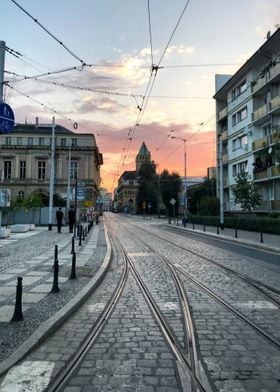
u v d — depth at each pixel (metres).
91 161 81.56
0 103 8.53
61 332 5.91
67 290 8.52
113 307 7.50
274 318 6.70
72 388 4.00
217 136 51.12
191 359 4.80
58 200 61.88
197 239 25.50
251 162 40.00
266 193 37.81
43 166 82.06
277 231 28.23
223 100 51.56
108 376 4.30
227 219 38.53
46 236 25.38
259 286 9.52
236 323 6.40
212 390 3.96
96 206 85.62
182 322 6.46
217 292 8.82
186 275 11.10
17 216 42.25
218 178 50.47
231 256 15.88
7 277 10.16
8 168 82.50
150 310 7.25
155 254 16.50
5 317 6.29
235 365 4.62
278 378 4.25
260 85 37.19
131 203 153.88
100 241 22.20
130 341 5.50
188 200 76.69
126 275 11.27
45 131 84.00
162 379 4.22
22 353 4.75
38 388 3.98
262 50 35.12
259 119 37.53
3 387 4.00
